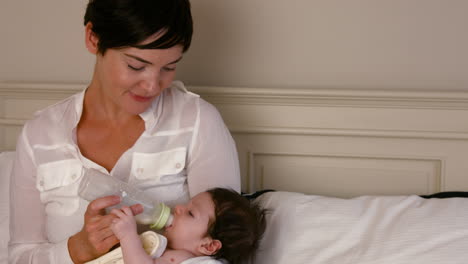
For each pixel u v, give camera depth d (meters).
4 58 2.05
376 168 1.83
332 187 1.87
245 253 1.37
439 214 1.46
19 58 2.04
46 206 1.44
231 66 1.90
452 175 1.77
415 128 1.76
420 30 1.75
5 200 1.80
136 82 1.25
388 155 1.80
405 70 1.78
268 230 1.50
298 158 1.88
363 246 1.41
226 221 1.33
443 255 1.33
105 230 1.23
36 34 2.01
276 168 1.90
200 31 1.90
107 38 1.19
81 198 1.39
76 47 2.00
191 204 1.36
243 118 1.86
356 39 1.80
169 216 1.33
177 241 1.34
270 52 1.86
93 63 1.99
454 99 1.70
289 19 1.83
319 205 1.56
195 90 1.86
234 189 1.45
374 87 1.81
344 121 1.80
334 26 1.81
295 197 1.62
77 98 1.47
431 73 1.77
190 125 1.45
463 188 1.76
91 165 1.40
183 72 1.93
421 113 1.75
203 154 1.44
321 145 1.84
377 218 1.50
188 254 1.33
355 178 1.85
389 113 1.76
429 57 1.76
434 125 1.74
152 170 1.42
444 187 1.78
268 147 1.88
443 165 1.77
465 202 1.52
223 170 1.43
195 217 1.33
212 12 1.88
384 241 1.40
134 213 1.25
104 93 1.41
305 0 1.81
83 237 1.27
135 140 1.44
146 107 1.34
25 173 1.46
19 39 2.03
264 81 1.88
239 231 1.33
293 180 1.89
